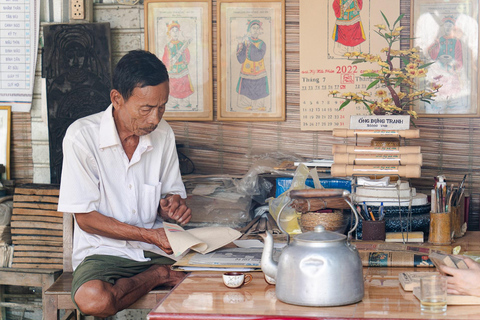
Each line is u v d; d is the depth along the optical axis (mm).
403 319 1481
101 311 2193
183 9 3537
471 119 3441
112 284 2256
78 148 2439
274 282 1832
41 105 3633
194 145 3645
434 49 3416
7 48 3594
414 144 3518
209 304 1628
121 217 2551
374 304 1604
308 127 3521
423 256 2041
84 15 3496
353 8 3439
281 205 2699
